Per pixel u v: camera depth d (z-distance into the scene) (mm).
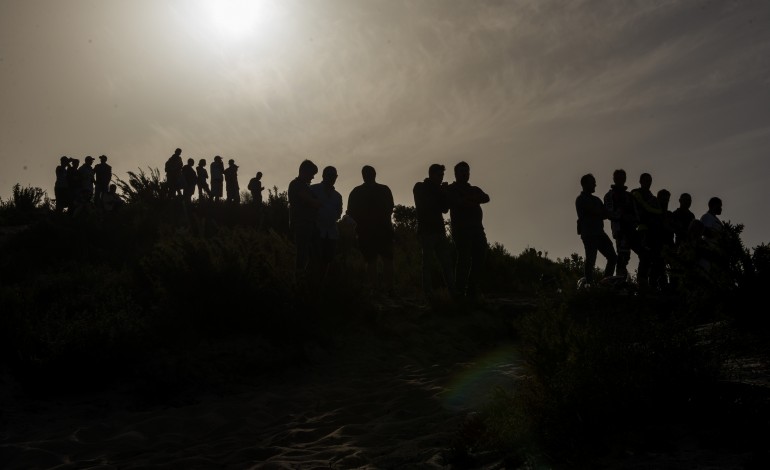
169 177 19453
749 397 3990
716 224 10773
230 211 20250
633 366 4223
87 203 17969
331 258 10875
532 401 4152
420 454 4398
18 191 21328
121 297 8773
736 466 3252
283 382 7734
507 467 3855
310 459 4645
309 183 10461
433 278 14172
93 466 4816
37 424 6164
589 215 11133
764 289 5984
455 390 6379
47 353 7219
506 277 15172
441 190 11086
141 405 6832
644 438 3764
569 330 4570
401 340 9500
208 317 8344
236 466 4637
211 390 7246
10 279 11758
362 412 6164
